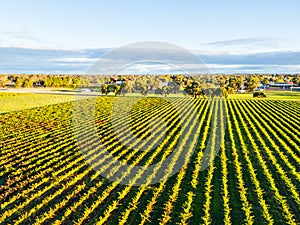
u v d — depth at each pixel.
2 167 27.89
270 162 27.75
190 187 22.23
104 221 17.84
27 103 78.31
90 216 18.67
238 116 53.62
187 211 17.91
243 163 27.23
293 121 48.72
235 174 24.52
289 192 21.44
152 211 18.91
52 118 54.69
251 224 16.66
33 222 18.20
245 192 20.45
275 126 42.38
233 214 18.45
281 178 23.42
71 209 19.17
